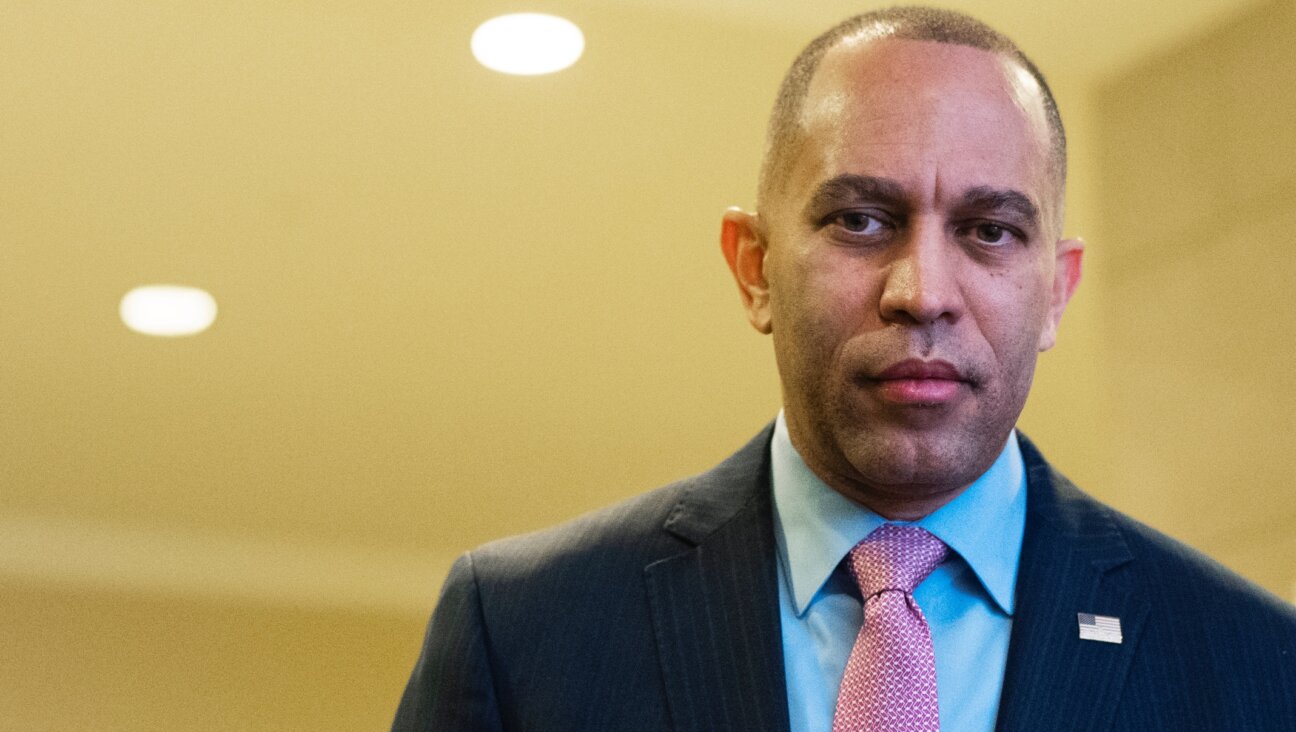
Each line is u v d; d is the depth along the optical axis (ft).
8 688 21.11
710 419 18.24
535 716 4.92
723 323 16.48
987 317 4.84
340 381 17.40
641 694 4.88
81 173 14.19
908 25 5.19
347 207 14.70
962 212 4.89
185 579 20.88
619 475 19.30
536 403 17.92
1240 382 11.87
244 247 15.19
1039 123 5.12
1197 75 12.43
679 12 12.82
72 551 20.07
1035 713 4.72
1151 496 12.59
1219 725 4.76
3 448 18.49
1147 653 4.88
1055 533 5.14
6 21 12.47
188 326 16.34
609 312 16.31
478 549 5.46
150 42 12.75
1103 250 13.20
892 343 4.75
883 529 5.06
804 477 5.22
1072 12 12.39
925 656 4.77
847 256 4.90
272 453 18.75
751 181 14.47
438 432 18.39
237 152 13.96
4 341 16.63
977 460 4.92
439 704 5.08
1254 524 11.64
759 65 13.28
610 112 13.67
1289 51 11.72
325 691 21.97
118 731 21.43
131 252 15.25
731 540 5.17
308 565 20.98
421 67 13.12
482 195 14.58
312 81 13.21
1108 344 13.08
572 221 14.96
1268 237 11.75
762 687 4.80
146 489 19.40
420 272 15.61
